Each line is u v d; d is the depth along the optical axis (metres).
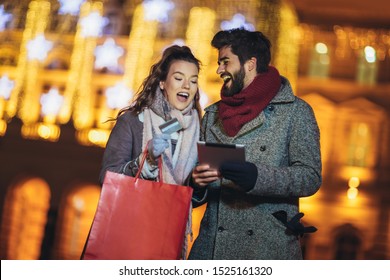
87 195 48.84
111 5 49.09
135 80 48.09
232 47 7.64
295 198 7.54
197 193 7.68
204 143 7.02
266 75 7.60
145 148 7.40
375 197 47.88
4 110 48.72
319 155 7.50
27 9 48.88
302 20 48.03
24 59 48.69
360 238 47.53
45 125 48.91
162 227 7.12
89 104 48.84
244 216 7.43
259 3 46.00
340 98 48.78
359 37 48.44
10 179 48.56
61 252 47.75
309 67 48.81
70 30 49.00
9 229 47.94
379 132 48.50
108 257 7.11
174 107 7.83
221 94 7.77
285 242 7.38
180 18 47.69
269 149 7.50
